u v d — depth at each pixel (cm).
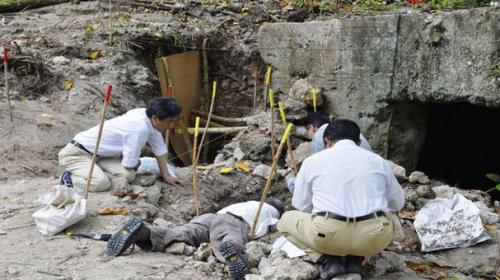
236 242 429
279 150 473
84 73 916
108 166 572
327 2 1059
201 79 1018
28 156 694
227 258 404
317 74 823
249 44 1033
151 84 960
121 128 556
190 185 620
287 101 812
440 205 511
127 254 440
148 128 561
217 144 980
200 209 589
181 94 981
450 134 977
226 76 1025
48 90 878
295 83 833
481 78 656
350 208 389
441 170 983
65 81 892
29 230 479
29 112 789
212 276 412
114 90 898
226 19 1084
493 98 649
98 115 842
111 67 940
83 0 1226
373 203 391
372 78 760
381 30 740
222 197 641
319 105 816
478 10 652
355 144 421
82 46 975
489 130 977
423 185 598
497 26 636
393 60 735
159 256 441
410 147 786
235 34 1055
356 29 767
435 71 698
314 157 412
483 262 474
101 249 448
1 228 481
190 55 994
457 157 986
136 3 1166
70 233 474
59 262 422
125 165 559
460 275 462
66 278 398
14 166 667
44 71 882
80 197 487
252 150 767
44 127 758
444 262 476
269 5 1106
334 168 400
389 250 491
